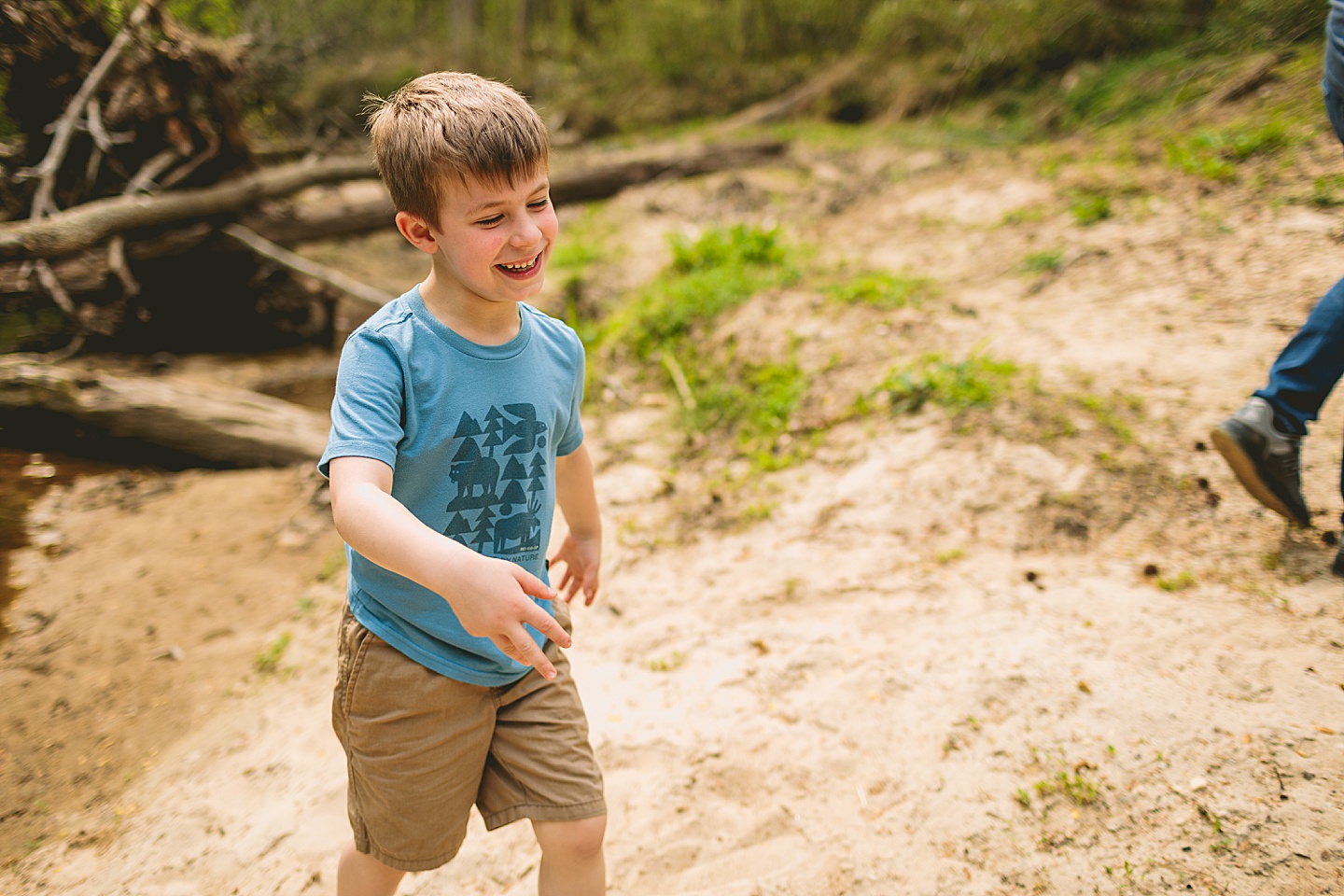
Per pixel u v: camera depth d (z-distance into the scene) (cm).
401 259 785
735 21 1295
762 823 222
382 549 137
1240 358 364
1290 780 205
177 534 392
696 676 274
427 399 155
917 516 325
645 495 384
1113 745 224
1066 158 658
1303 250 427
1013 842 206
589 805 167
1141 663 246
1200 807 204
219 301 601
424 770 166
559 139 1120
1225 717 225
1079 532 302
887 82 1044
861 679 260
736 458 395
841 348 434
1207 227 476
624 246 694
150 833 246
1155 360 374
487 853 225
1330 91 265
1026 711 238
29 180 490
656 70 1288
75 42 491
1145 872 194
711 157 870
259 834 240
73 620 338
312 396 532
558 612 182
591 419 452
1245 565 274
